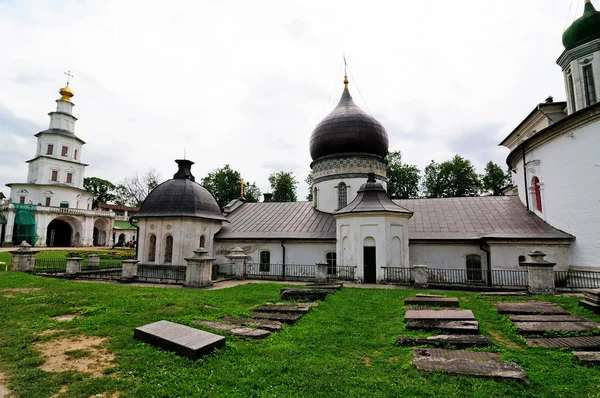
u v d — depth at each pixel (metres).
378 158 26.62
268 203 30.31
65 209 52.25
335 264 23.08
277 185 61.44
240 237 24.81
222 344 7.39
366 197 22.06
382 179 26.80
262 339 8.23
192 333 7.63
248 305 12.61
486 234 20.42
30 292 13.49
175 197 23.02
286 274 23.56
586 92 22.12
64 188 55.41
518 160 23.69
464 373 6.25
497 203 23.72
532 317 10.43
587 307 11.44
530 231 19.44
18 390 5.43
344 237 21.78
